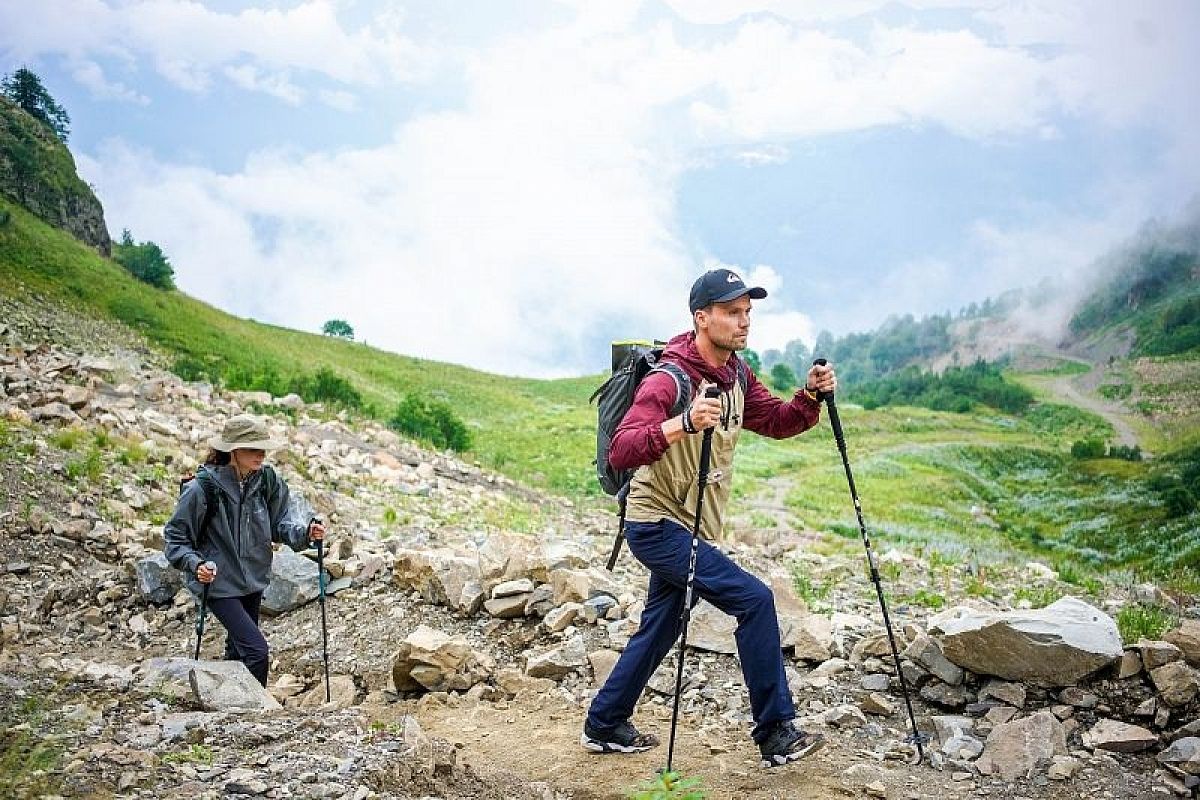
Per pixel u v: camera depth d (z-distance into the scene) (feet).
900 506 169.99
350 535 41.86
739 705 19.74
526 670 22.50
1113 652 18.40
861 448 332.19
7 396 55.26
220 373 167.12
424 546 39.29
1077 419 599.16
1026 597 33.47
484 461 110.63
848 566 38.32
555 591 25.91
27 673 20.13
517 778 16.03
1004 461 366.63
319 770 14.66
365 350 342.64
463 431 118.32
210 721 17.10
